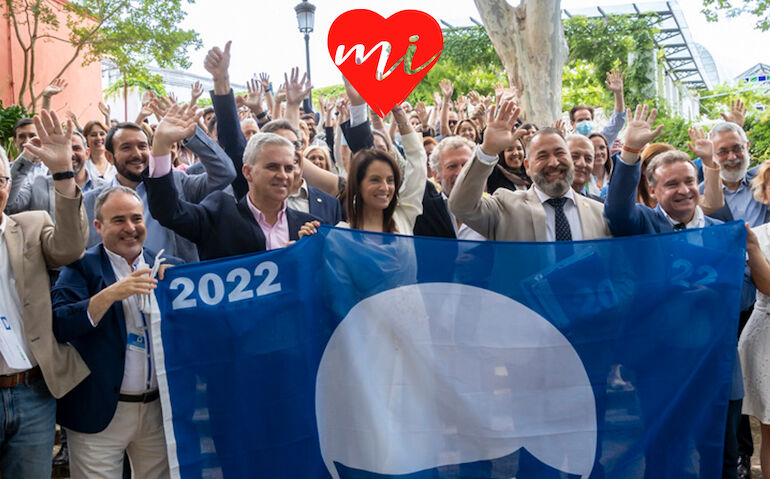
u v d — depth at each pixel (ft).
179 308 10.74
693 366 11.14
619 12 93.15
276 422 10.82
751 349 13.38
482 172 11.93
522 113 46.39
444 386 11.02
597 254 11.18
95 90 67.92
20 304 10.67
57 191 10.59
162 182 11.74
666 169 12.72
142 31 58.13
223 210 12.38
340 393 10.96
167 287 10.73
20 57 58.80
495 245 11.12
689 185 12.62
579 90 93.97
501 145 11.76
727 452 12.82
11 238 10.80
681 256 11.25
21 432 10.62
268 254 10.94
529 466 11.00
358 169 12.48
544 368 11.09
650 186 13.19
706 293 11.21
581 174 15.74
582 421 11.07
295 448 10.84
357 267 11.07
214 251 12.19
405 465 10.86
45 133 10.53
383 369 11.00
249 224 12.35
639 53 91.30
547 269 11.14
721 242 11.30
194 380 10.72
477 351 11.05
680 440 11.07
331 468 10.94
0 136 28.60
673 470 11.04
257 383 10.81
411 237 11.09
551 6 44.88
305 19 39.40
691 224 13.17
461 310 11.09
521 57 45.83
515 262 11.12
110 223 11.09
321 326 11.05
